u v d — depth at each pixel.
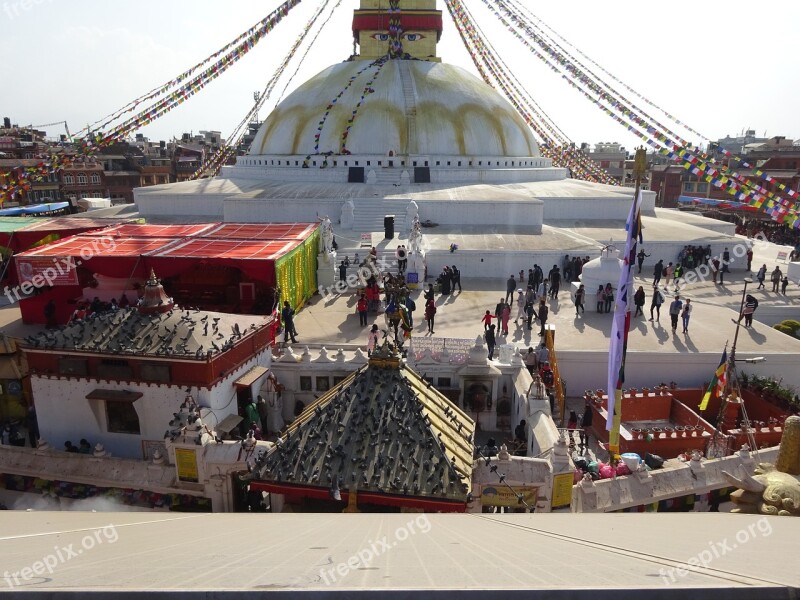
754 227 57.88
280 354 18.55
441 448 9.80
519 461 11.53
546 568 2.54
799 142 95.06
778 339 21.75
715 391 18.55
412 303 21.94
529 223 36.56
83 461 13.85
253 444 12.83
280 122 48.62
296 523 4.70
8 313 26.09
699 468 13.33
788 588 2.05
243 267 21.56
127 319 15.73
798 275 30.81
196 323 15.80
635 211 13.24
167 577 2.46
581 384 20.34
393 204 37.28
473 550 3.18
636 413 18.33
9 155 69.94
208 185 44.56
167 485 13.22
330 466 9.69
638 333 22.36
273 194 39.75
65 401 15.27
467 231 35.28
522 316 24.12
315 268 27.88
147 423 14.95
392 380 10.88
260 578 2.46
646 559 2.66
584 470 14.38
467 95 48.25
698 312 25.45
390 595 2.19
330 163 44.75
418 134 45.06
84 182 71.50
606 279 25.42
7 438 16.06
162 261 22.36
